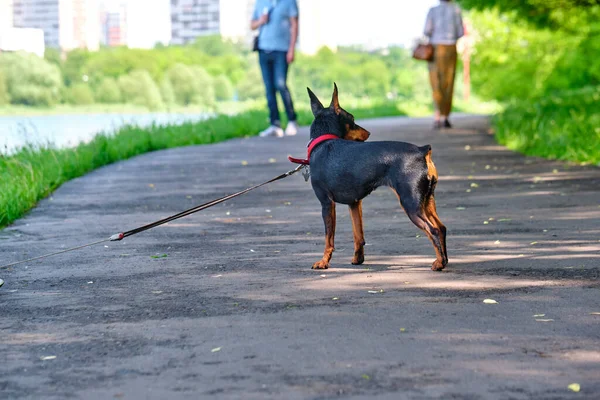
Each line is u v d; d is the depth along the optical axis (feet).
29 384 14.90
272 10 75.31
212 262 25.49
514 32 144.87
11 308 20.45
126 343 17.13
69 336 17.81
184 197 40.63
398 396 13.75
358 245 24.45
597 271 22.57
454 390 13.94
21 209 36.73
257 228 31.73
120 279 23.40
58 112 207.31
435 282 21.79
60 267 25.34
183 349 16.56
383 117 124.26
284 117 97.09
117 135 70.90
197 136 74.54
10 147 58.70
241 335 17.37
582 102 93.20
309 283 22.12
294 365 15.34
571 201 35.32
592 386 14.05
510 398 13.60
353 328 17.62
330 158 23.81
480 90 161.58
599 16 87.92
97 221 34.37
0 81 204.64
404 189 22.86
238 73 317.83
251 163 54.75
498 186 40.83
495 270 23.12
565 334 16.93
